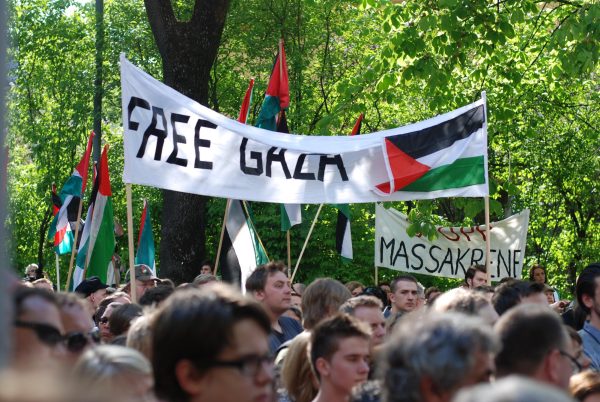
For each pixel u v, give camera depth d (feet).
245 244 36.76
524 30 58.44
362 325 14.66
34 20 83.76
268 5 73.05
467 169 34.01
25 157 88.53
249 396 9.13
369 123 72.54
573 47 43.88
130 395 9.56
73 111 79.87
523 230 45.47
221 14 50.55
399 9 44.62
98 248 38.75
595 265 21.48
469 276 36.22
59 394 3.67
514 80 48.75
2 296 4.58
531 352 10.99
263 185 31.42
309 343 15.08
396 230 45.62
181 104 30.30
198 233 50.90
